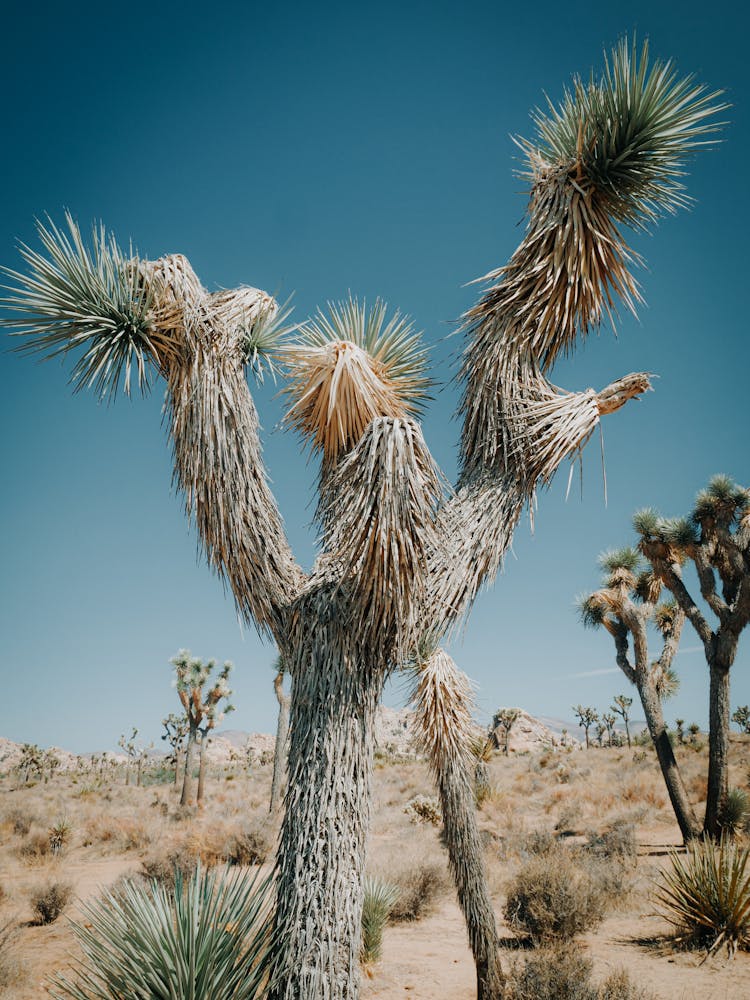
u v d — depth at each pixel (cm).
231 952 299
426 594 275
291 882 247
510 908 821
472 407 332
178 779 3762
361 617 271
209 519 309
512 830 1436
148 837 1533
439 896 966
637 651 1438
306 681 277
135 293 338
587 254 337
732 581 1369
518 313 324
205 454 309
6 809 1942
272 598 300
